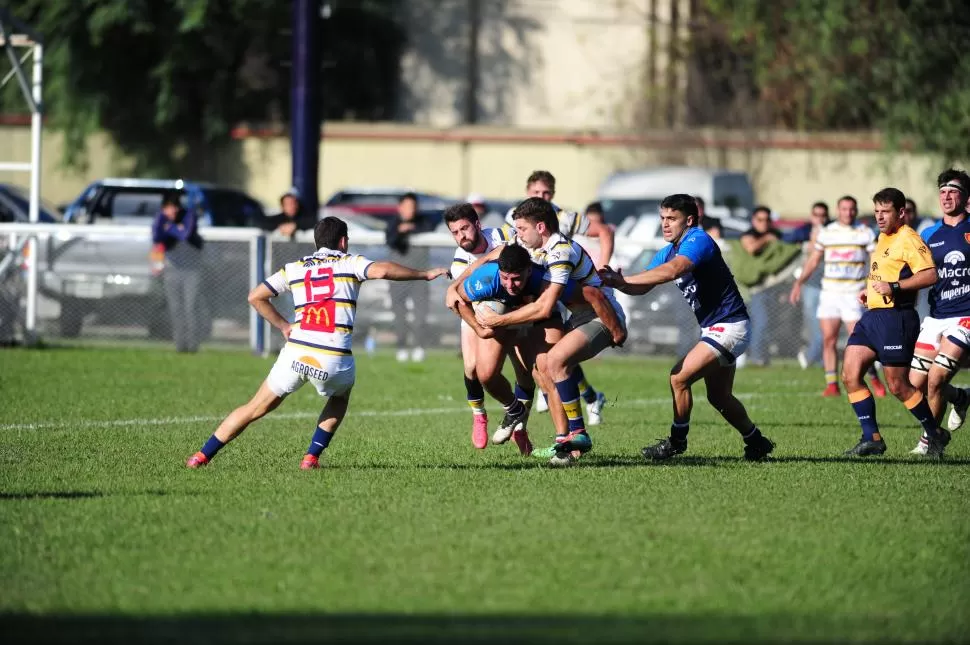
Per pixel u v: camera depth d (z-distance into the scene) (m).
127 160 135.88
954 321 36.78
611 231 42.38
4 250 66.44
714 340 32.50
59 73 131.12
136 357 62.59
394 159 132.25
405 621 19.03
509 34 146.62
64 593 20.44
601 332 32.53
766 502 27.97
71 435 37.81
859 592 20.89
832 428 43.00
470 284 31.81
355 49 144.38
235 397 48.44
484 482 30.09
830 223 53.91
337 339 30.50
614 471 31.91
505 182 131.62
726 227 77.31
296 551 23.11
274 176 135.00
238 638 18.14
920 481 31.05
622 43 145.88
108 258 66.75
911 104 119.88
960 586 21.36
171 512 26.28
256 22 133.25
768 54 127.69
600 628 18.73
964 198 36.78
